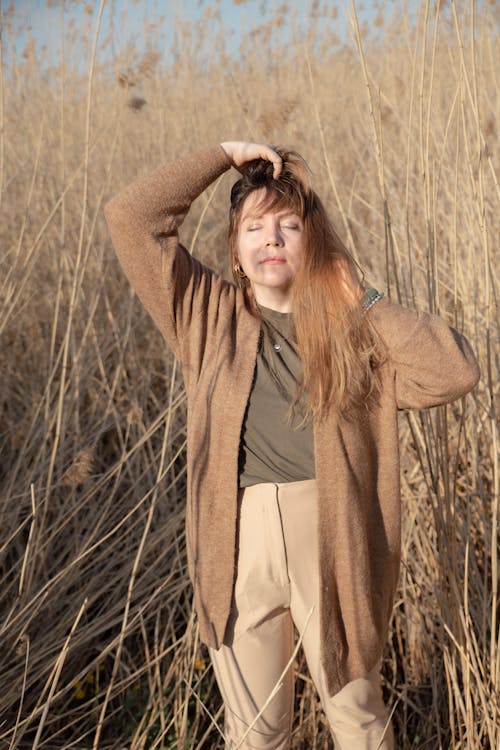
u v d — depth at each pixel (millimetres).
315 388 1562
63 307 3104
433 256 2010
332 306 1585
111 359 3115
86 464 1957
